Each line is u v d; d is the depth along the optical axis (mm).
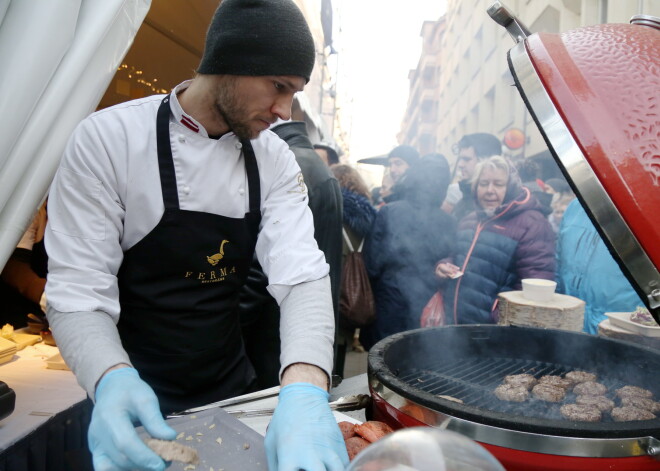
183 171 1228
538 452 774
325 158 4367
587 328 2207
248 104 1093
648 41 806
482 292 2633
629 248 699
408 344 1342
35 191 1327
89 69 1412
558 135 759
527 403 1201
